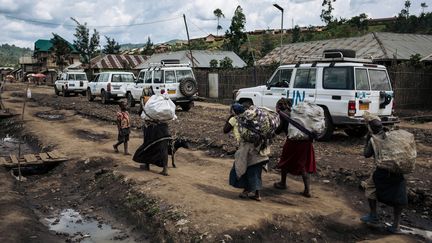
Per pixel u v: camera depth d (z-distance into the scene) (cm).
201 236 508
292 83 1175
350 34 5006
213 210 579
